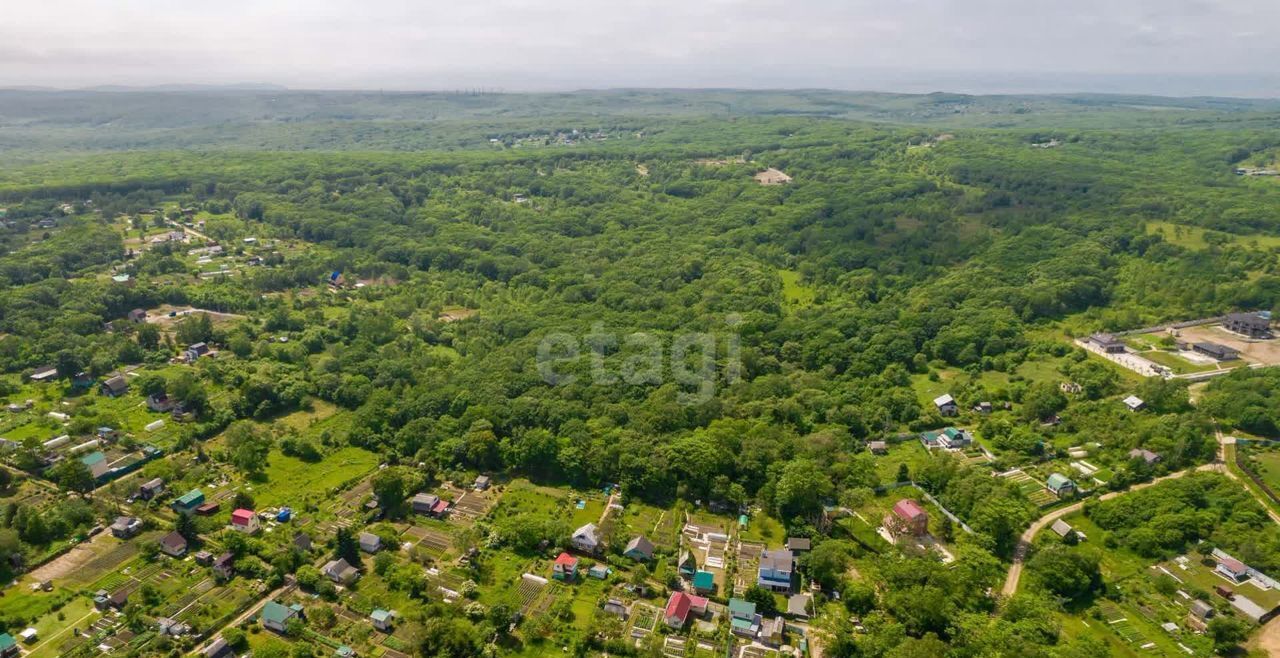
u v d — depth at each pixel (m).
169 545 133.12
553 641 114.94
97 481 155.25
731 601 121.44
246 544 133.38
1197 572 128.12
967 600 119.44
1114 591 124.75
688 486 154.50
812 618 120.44
